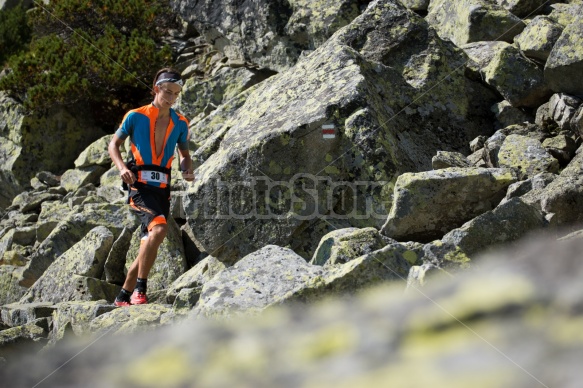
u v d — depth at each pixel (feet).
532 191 25.77
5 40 79.56
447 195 26.27
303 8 50.98
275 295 19.53
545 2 44.86
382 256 19.63
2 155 58.29
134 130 27.32
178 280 31.53
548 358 4.18
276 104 33.32
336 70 32.99
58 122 59.06
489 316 4.74
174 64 61.05
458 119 35.88
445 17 46.60
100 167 51.98
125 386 5.29
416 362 4.48
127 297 27.68
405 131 33.91
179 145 28.35
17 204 51.83
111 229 36.86
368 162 29.43
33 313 29.14
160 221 27.17
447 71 37.11
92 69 59.67
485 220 21.88
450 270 19.99
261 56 52.95
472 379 4.17
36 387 5.83
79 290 32.55
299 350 5.06
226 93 51.39
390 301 5.43
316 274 20.45
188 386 5.07
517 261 5.43
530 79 35.73
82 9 67.26
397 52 37.73
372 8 39.17
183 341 5.70
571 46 34.04
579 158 28.19
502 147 31.55
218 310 18.95
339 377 4.58
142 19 66.28
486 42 41.34
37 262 37.65
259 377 4.91
